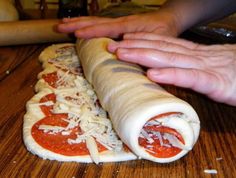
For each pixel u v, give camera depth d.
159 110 0.21
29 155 0.25
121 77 0.26
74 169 0.24
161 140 0.24
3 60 0.43
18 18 0.55
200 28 0.45
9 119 0.30
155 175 0.23
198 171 0.24
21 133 0.28
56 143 0.25
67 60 0.40
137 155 0.23
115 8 0.56
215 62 0.26
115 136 0.25
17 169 0.24
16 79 0.37
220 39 0.44
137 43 0.26
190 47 0.29
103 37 0.36
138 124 0.21
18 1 0.66
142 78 0.26
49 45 0.49
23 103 0.32
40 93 0.32
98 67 0.30
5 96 0.34
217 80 0.25
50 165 0.24
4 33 0.46
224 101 0.27
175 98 0.23
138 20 0.37
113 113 0.24
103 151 0.24
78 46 0.39
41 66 0.41
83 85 0.33
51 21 0.48
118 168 0.24
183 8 0.40
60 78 0.35
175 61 0.25
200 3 0.41
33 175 0.23
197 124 0.23
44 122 0.27
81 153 0.24
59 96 0.30
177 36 0.40
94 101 0.30
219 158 0.25
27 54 0.45
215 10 0.42
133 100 0.23
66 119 0.27
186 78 0.24
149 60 0.24
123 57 0.24
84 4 0.59
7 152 0.25
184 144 0.23
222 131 0.29
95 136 0.25
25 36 0.46
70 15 0.58
